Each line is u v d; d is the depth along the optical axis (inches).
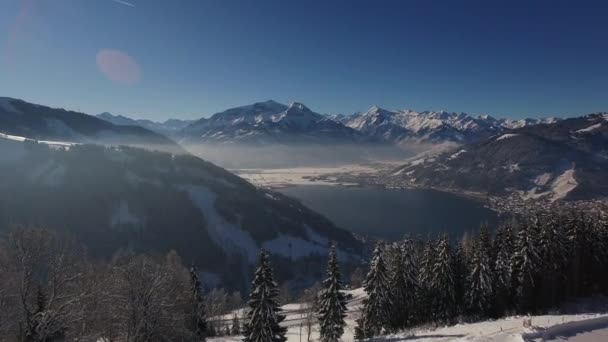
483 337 1088.2
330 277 1695.4
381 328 1849.2
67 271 1163.9
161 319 1304.1
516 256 1962.4
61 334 1204.5
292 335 2448.3
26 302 1071.6
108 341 1302.9
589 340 1020.5
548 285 1983.3
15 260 1050.1
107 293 1202.0
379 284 1792.6
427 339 1347.2
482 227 2087.8
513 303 1974.7
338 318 1665.8
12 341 1027.9
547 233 1993.1
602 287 2261.3
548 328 1095.0
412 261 1908.2
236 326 2503.7
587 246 2209.6
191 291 1861.5
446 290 1895.9
